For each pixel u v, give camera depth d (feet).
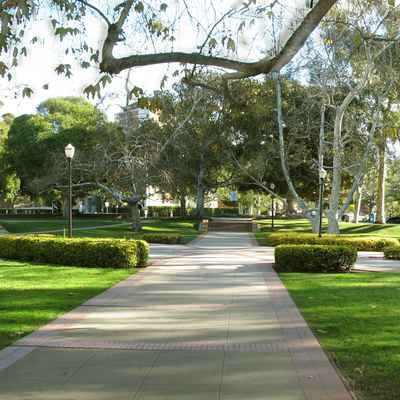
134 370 19.10
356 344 22.81
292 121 103.96
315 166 129.59
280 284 42.73
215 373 18.74
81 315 29.32
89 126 176.35
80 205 276.41
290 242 89.35
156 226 145.28
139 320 28.04
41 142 176.45
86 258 54.90
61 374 18.63
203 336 24.44
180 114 117.91
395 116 91.56
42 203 278.87
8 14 20.97
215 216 193.57
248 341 23.49
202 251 79.92
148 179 113.09
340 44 75.15
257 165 123.44
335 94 101.76
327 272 52.16
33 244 59.98
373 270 54.44
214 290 39.09
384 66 68.13
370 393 16.71
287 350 21.90
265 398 16.28
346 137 103.71
